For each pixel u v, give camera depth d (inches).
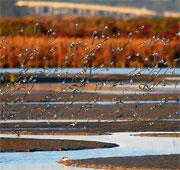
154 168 1856.5
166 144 2197.3
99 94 3516.2
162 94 3491.6
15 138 2294.5
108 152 2078.0
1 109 2955.2
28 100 3257.9
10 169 1881.2
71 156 2031.3
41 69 3934.5
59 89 3683.6
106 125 2571.4
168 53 4458.7
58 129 2482.8
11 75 3427.7
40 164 1936.5
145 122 2628.0
